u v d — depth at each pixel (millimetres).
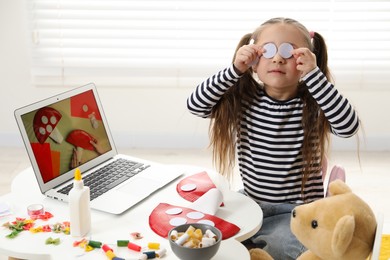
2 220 1425
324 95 1666
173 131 3361
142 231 1386
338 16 3156
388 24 3186
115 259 1250
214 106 1840
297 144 1760
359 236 1324
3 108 3330
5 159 3184
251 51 1688
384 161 3205
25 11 3170
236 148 2037
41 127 1579
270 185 1782
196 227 1316
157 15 3172
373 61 3244
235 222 1438
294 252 1588
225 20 3168
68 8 3166
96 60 3260
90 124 1734
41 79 3281
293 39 1704
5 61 3254
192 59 3252
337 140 3350
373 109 3299
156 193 1581
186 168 1743
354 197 1386
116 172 1688
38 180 1535
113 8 3158
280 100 1781
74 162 1649
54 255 1282
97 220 1434
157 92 3293
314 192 1802
